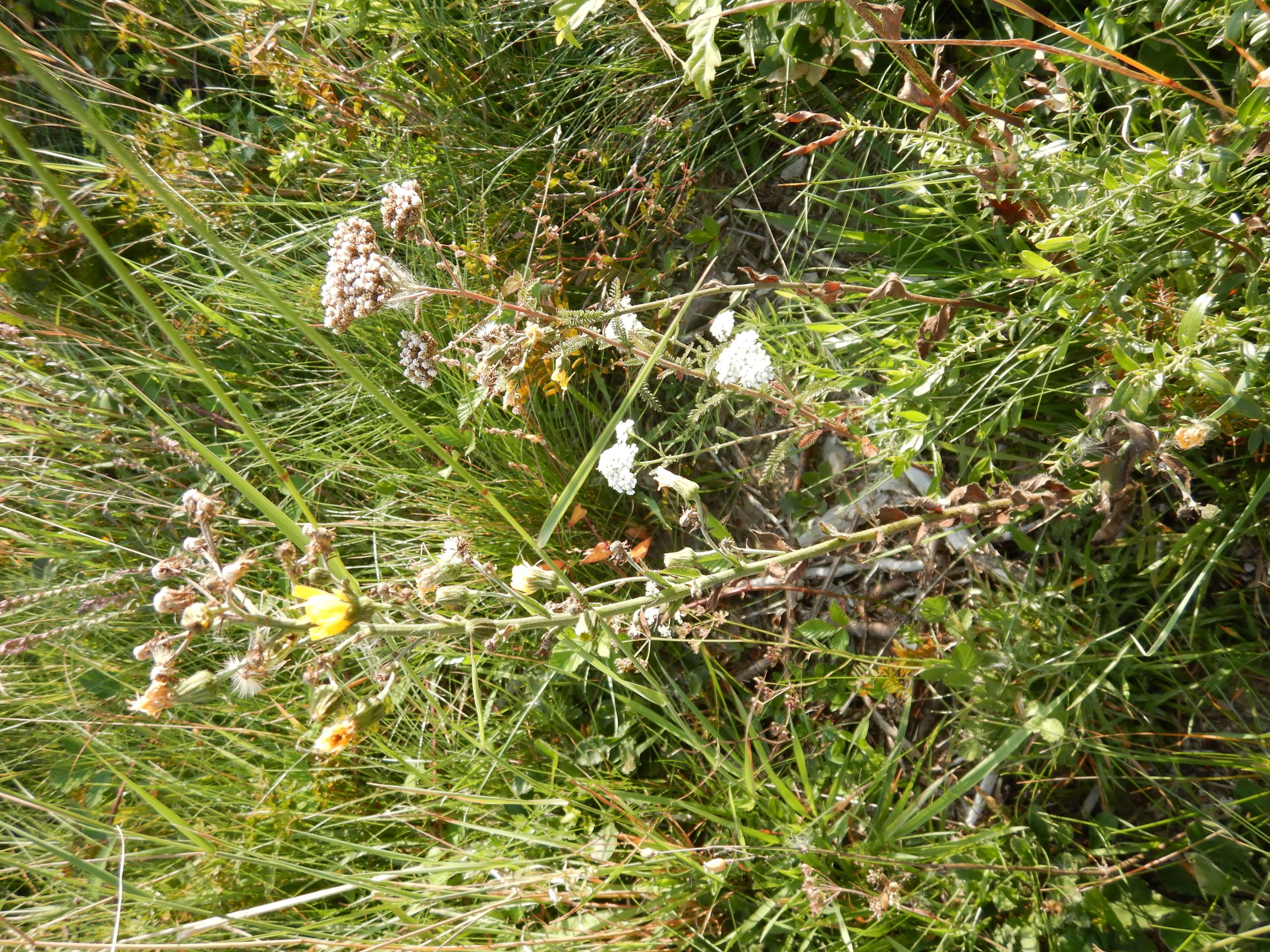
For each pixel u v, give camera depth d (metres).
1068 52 0.60
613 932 0.69
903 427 0.68
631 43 0.82
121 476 0.86
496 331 0.67
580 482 0.57
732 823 0.70
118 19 0.94
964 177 0.69
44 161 0.94
